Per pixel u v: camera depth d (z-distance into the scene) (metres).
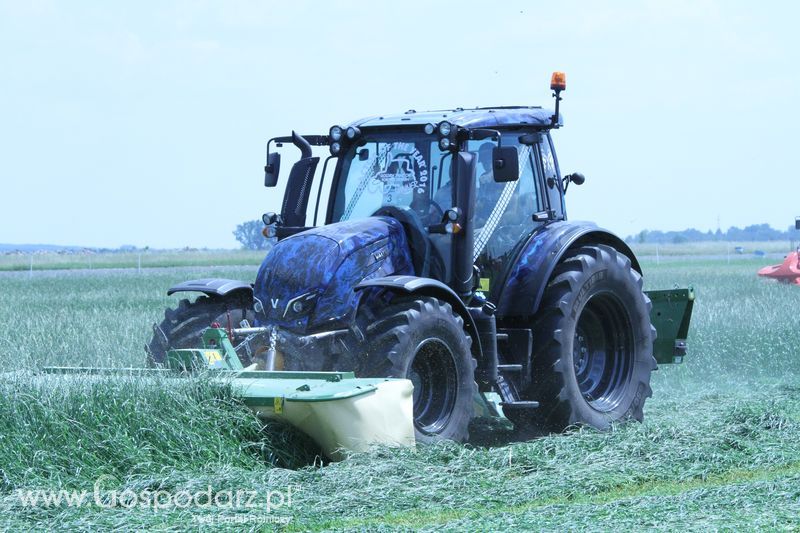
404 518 24.69
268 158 36.75
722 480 29.23
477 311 35.06
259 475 27.31
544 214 37.66
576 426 36.03
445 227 33.78
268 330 32.38
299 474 27.55
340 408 28.56
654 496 25.98
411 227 34.56
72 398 28.06
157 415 28.48
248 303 35.44
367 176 36.16
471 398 33.03
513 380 35.59
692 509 24.45
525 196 37.28
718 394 45.97
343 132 36.31
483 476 28.45
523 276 36.03
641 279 39.09
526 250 36.53
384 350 30.92
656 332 40.81
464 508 25.62
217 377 29.84
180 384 29.30
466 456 29.94
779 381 50.00
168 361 31.09
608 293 37.66
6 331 58.12
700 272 153.25
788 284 108.38
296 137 36.59
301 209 36.62
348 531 22.72
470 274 34.28
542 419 36.12
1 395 27.45
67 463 26.66
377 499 25.84
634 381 38.66
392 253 33.62
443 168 34.94
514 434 37.31
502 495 26.73
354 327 31.47
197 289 34.59
